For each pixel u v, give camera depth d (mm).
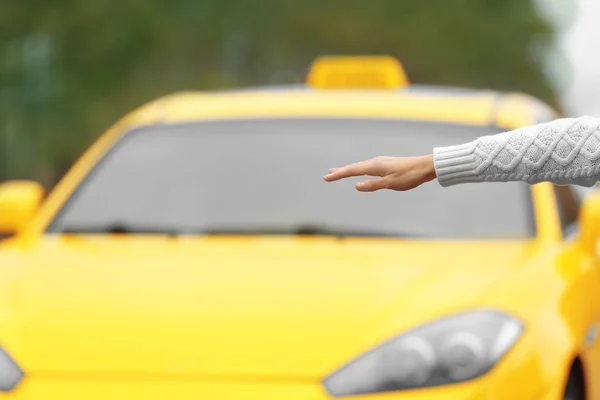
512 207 9938
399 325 8164
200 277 8797
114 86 78062
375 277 8734
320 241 9602
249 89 12125
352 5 93875
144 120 11109
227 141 10586
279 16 88438
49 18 77062
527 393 8023
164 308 8414
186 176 10289
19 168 76062
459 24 99125
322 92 11500
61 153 76500
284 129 10648
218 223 9844
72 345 8164
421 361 7941
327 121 10695
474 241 9625
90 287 8727
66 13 77312
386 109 10781
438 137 10391
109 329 8258
